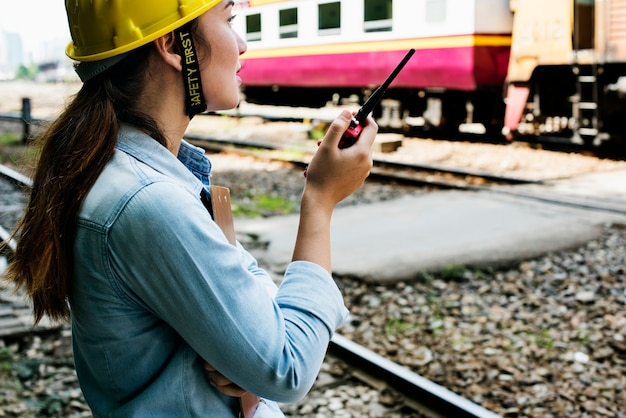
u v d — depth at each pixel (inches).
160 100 43.9
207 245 40.1
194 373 42.8
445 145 497.0
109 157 41.3
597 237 251.6
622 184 350.0
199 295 39.4
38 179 43.1
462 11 472.4
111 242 39.7
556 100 476.7
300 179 398.6
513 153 452.1
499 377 145.6
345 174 46.1
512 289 201.2
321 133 557.6
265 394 41.2
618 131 437.7
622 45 415.2
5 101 1082.1
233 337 39.5
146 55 43.1
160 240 39.2
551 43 444.1
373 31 545.0
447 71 490.6
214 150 511.5
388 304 192.1
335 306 43.9
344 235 266.5
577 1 433.7
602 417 129.4
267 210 321.4
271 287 51.3
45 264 40.8
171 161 43.2
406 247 244.5
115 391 43.1
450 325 175.8
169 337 42.8
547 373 146.6
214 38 44.1
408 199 332.2
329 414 130.9
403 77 528.1
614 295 192.9
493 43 474.9
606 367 149.6
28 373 149.0
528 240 247.0
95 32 42.2
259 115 692.1
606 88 429.1
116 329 41.5
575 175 379.6
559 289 201.0
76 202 40.4
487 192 334.6
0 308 180.7
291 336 41.7
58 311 44.1
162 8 41.9
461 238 253.8
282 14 634.8
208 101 45.0
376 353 156.6
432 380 146.7
